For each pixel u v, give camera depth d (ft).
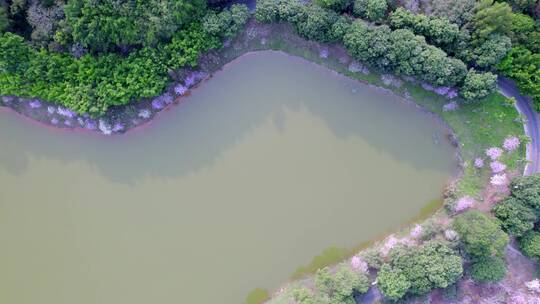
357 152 199.93
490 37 178.19
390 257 183.11
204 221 200.95
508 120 189.98
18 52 185.88
